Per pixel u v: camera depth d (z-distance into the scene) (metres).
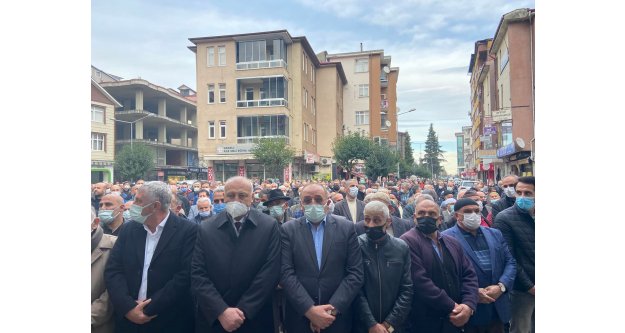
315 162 38.56
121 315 3.17
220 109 33.50
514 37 17.69
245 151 32.75
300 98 34.84
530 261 3.97
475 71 37.16
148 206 3.29
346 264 3.51
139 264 3.27
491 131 22.97
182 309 3.38
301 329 3.37
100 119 31.84
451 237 3.82
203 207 6.31
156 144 41.12
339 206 6.73
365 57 46.56
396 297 3.48
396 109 50.75
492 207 6.20
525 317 4.04
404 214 7.35
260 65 32.91
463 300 3.56
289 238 3.57
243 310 3.18
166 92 42.38
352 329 3.54
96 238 3.30
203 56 33.69
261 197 6.13
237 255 3.32
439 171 97.50
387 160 33.31
